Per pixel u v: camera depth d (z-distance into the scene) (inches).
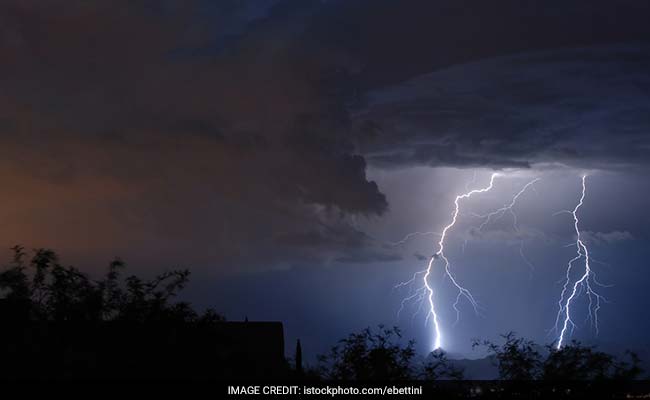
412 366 448.8
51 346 394.0
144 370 401.7
